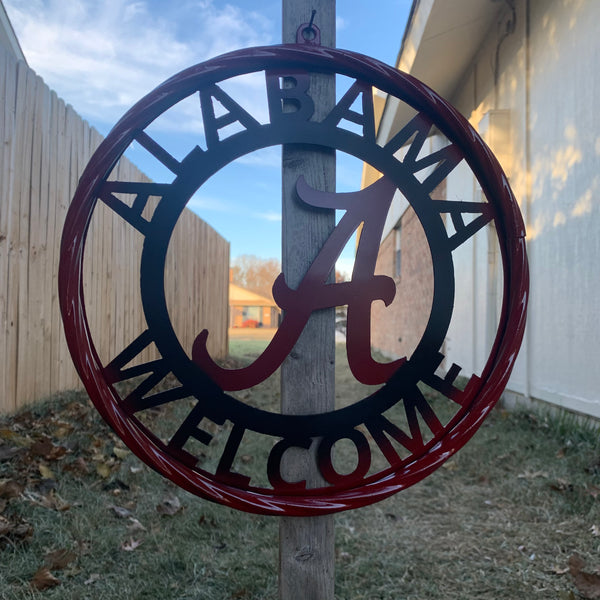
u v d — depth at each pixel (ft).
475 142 4.44
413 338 30.94
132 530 7.22
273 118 4.39
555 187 13.94
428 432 13.79
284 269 4.58
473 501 9.06
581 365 12.57
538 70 14.90
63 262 4.12
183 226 22.65
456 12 17.48
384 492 4.38
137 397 4.25
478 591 6.31
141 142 4.24
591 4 12.19
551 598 6.17
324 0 4.82
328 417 4.45
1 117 10.30
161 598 5.88
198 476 4.24
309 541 4.72
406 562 6.95
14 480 7.59
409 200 4.49
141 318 18.44
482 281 19.54
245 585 6.19
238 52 4.32
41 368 11.91
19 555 6.24
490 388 4.54
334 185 4.61
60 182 12.65
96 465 8.95
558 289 13.76
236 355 35.50
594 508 8.21
